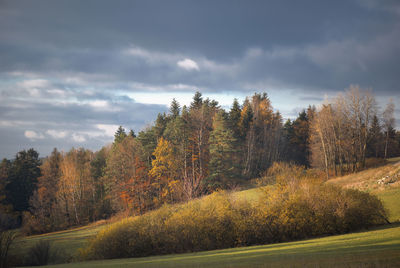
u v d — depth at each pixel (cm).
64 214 6481
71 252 3316
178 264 1652
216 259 1756
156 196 6047
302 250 1681
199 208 2858
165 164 5831
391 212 2703
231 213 2692
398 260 1030
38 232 5975
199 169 6056
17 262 2788
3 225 2914
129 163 5919
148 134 6969
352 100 5684
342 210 2423
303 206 2547
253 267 1232
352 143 5816
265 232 2553
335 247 1602
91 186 7012
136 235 2808
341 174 5609
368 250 1341
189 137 6338
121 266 1786
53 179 7062
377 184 3800
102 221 5950
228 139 6084
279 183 2839
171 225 2748
